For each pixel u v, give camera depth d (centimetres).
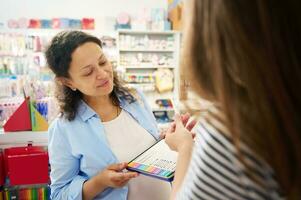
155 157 109
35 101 274
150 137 136
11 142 258
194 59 45
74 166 125
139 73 445
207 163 45
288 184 41
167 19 475
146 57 437
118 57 417
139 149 130
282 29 39
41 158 250
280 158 40
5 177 267
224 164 44
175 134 85
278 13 39
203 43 44
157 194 130
